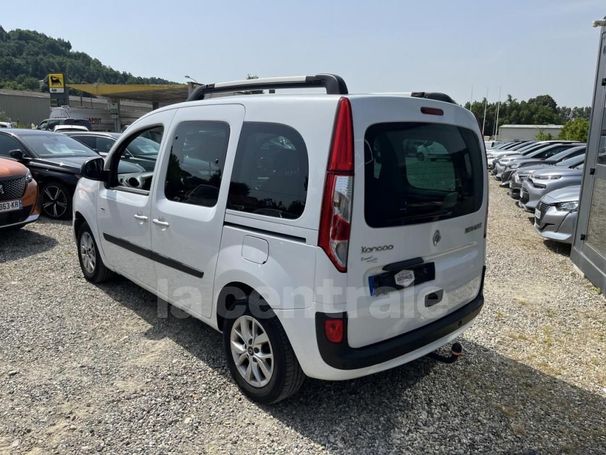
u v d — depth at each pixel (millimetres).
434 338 2871
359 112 2367
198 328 3949
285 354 2648
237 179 2855
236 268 2805
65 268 5469
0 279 5078
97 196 4414
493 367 3498
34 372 3242
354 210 2350
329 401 2984
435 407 2959
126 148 4180
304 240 2436
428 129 2748
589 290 5352
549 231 7145
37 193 6754
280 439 2623
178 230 3311
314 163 2402
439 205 2811
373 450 2559
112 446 2537
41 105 63750
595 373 3471
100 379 3164
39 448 2512
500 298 5027
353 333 2461
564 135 36500
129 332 3861
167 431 2664
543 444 2652
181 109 3486
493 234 8469
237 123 2918
